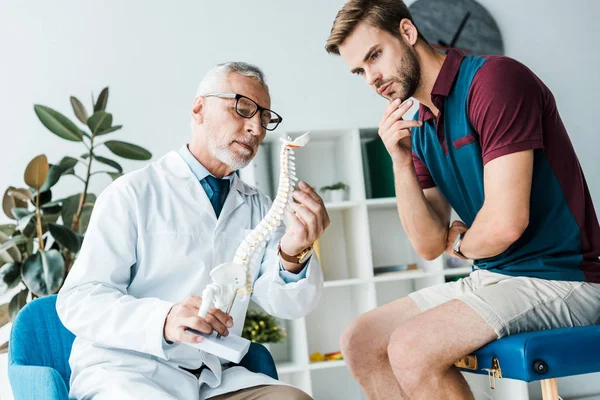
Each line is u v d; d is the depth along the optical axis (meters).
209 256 1.66
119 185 1.65
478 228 1.66
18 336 1.57
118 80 3.28
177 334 1.38
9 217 2.89
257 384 1.53
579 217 1.73
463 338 1.58
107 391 1.43
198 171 1.72
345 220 3.45
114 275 1.57
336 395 3.36
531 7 3.75
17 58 3.21
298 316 1.66
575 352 1.48
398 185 1.86
